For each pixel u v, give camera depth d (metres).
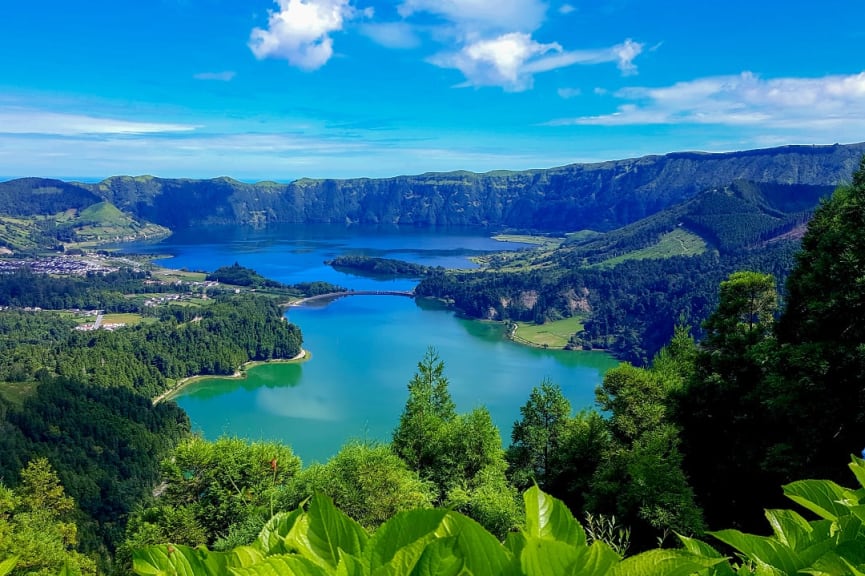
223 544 19.33
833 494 2.39
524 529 1.75
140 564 1.85
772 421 20.22
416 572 1.26
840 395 17.09
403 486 20.61
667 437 21.80
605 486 22.59
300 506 2.08
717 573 1.92
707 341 24.81
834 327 18.27
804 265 21.09
